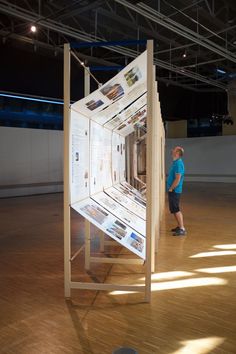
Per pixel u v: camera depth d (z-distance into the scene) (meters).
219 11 7.81
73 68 10.64
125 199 4.49
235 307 3.10
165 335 2.60
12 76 9.30
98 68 4.12
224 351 2.38
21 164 12.47
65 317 2.92
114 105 3.48
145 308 3.09
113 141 4.84
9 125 13.61
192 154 18.28
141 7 6.86
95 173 3.94
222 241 5.61
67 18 8.11
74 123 3.22
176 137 19.44
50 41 10.08
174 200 6.02
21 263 4.48
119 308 3.09
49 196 12.67
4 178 11.96
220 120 16.58
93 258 4.28
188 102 15.01
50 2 7.49
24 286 3.66
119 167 5.37
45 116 14.79
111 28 8.76
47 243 5.57
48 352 2.38
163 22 7.50
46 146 13.29
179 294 3.40
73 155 3.22
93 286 3.28
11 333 2.65
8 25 8.98
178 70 11.25
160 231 6.44
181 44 10.02
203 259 4.59
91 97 3.09
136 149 6.99
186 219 7.69
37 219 7.81
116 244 5.37
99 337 2.58
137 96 3.43
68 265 3.29
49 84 10.31
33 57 9.74
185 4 7.24
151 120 3.11
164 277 3.89
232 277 3.88
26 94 9.84
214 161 17.53
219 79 12.77
